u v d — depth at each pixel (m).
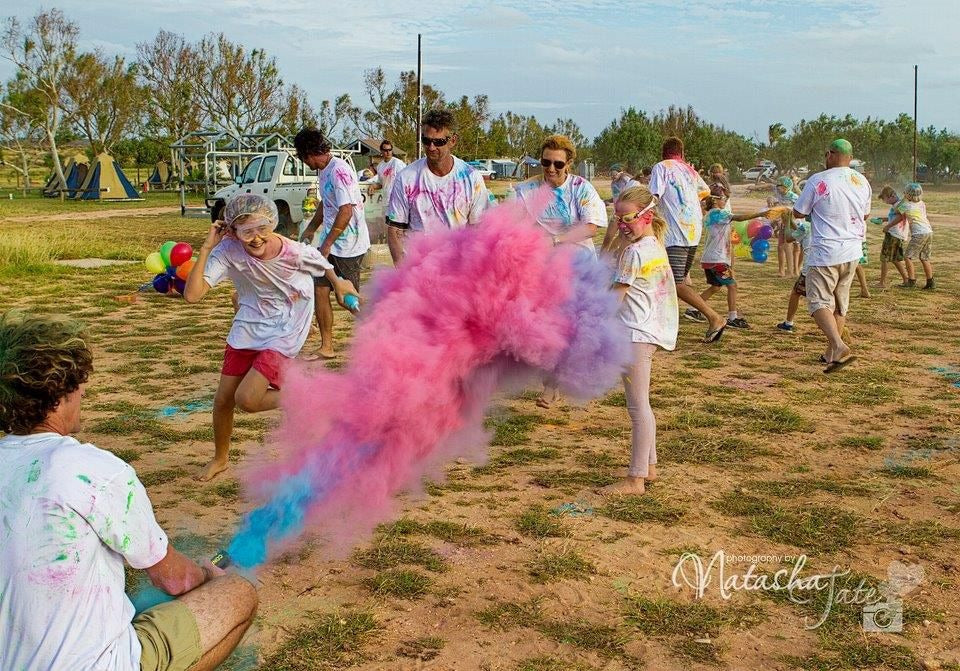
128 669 2.25
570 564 3.97
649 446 4.86
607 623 3.49
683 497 4.81
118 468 2.28
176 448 5.62
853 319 10.31
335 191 7.89
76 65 52.31
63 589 2.13
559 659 3.23
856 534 4.31
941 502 4.71
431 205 5.95
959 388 7.15
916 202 12.74
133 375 7.52
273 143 35.91
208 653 2.49
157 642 2.38
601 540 4.26
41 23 50.44
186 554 3.97
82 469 2.21
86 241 19.14
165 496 4.79
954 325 9.95
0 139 54.59
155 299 11.93
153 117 58.88
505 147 70.31
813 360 8.20
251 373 4.79
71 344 2.36
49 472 2.19
